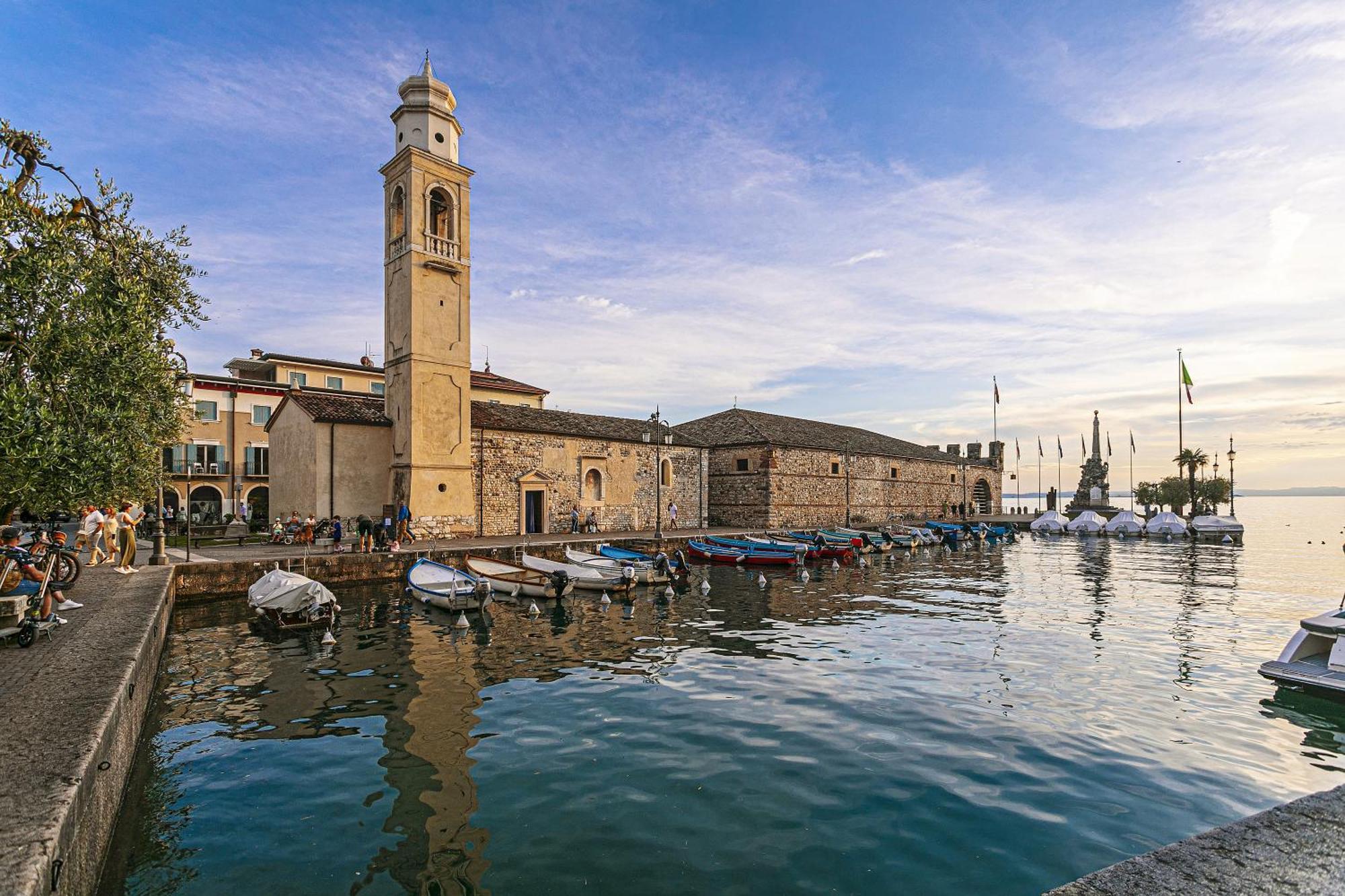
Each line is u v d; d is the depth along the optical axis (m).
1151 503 100.06
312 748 9.27
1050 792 7.91
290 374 49.31
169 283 13.36
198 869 6.23
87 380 9.54
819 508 51.84
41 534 12.62
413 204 31.42
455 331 32.84
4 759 5.44
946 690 12.02
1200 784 8.17
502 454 35.78
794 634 16.95
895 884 6.04
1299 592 24.69
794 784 8.09
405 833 6.91
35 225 9.29
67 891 4.52
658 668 13.56
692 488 47.66
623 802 7.63
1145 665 13.84
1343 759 8.98
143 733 9.62
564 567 24.72
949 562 35.19
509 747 9.30
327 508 31.12
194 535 33.69
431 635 16.64
